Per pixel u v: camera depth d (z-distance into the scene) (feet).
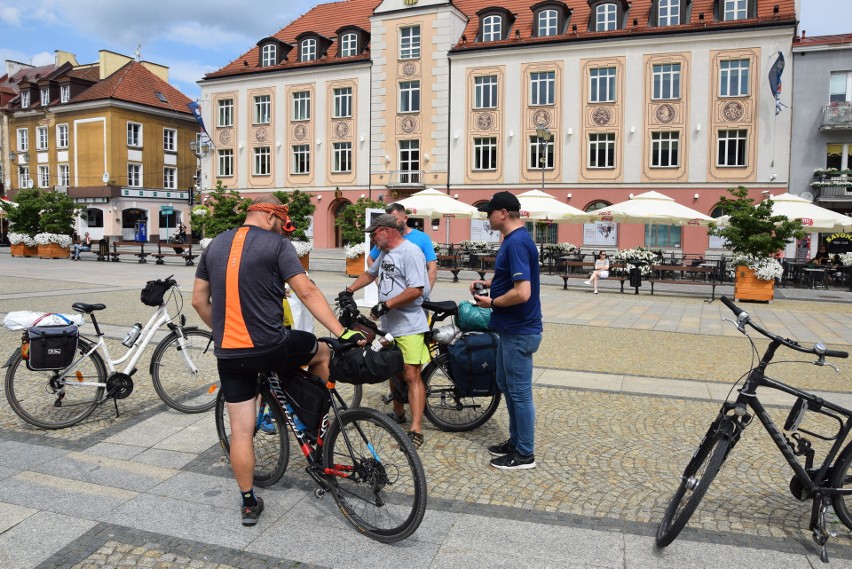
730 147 104.78
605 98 110.11
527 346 14.92
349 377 12.60
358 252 70.18
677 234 108.27
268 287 11.89
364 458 12.15
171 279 19.38
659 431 18.24
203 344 19.93
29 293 48.93
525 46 113.19
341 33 130.31
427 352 16.97
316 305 11.91
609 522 12.70
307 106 132.36
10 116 174.60
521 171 115.44
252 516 12.38
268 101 135.95
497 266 15.28
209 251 12.26
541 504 13.47
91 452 15.97
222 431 15.44
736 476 15.10
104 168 157.69
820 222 69.41
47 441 16.65
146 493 13.70
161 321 19.22
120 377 18.22
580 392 22.35
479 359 17.24
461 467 15.44
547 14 114.52
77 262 89.45
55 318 17.35
